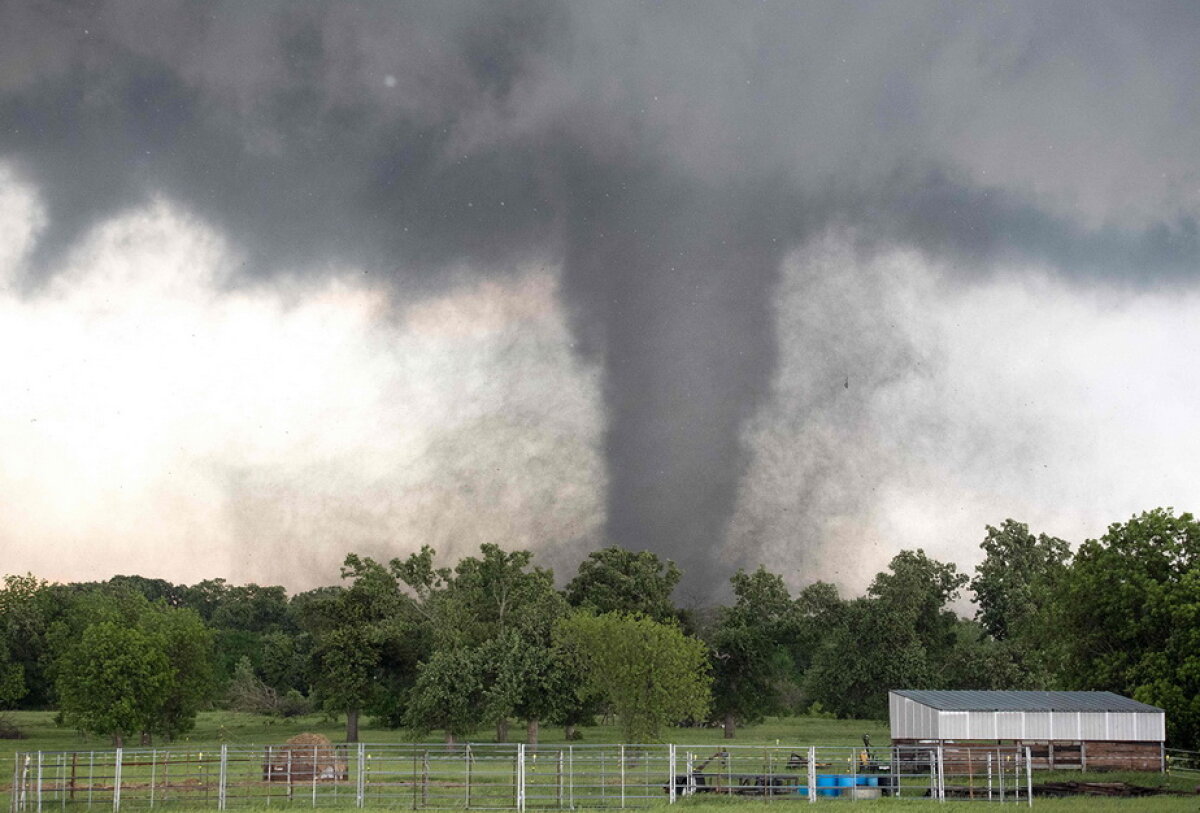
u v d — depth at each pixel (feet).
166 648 302.45
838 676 343.46
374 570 329.11
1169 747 195.42
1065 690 230.89
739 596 370.32
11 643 404.36
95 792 160.15
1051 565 408.67
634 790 164.25
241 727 379.96
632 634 251.39
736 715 352.49
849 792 157.48
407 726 310.24
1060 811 139.54
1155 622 215.31
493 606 321.32
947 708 178.81
